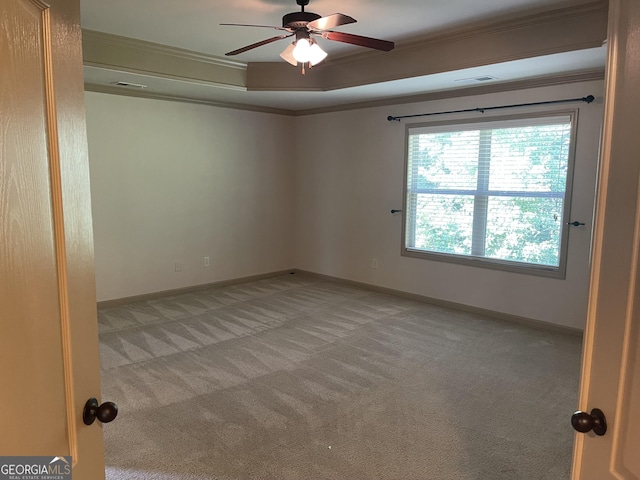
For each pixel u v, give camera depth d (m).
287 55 3.21
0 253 0.66
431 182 5.21
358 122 5.78
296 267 6.81
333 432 2.67
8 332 0.68
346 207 6.05
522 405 3.00
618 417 0.80
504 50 3.66
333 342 4.07
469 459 2.43
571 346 4.02
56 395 0.84
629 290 0.76
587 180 4.09
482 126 4.71
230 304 5.21
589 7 3.19
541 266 4.44
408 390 3.19
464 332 4.35
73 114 0.89
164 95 5.21
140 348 3.90
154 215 5.32
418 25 3.67
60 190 0.83
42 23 0.77
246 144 6.05
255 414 2.86
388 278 5.70
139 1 3.17
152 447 2.51
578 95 4.08
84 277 0.95
